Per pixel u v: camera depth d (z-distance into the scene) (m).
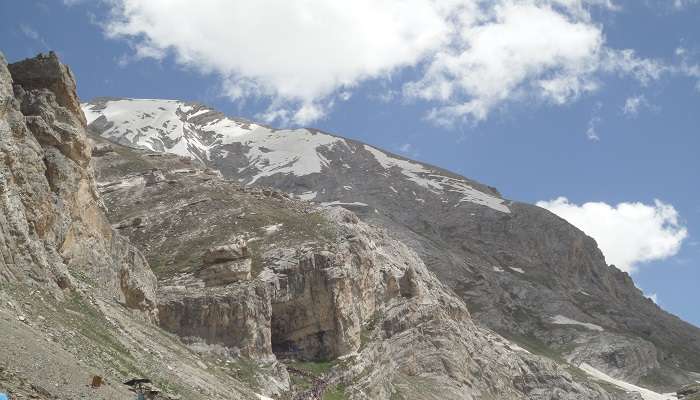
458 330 130.75
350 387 97.31
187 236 109.12
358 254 112.50
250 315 90.12
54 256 61.75
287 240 107.56
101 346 54.69
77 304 60.19
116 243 82.50
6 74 64.56
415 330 121.50
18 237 56.50
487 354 138.50
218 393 66.50
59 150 72.88
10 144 59.97
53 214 65.75
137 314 76.50
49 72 74.94
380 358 107.19
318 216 119.25
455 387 118.81
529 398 142.25
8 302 49.28
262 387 84.31
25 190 61.12
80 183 74.62
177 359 67.88
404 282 127.50
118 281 79.88
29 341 43.81
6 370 37.81
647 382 189.25
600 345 196.12
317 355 99.62
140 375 54.19
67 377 41.91
